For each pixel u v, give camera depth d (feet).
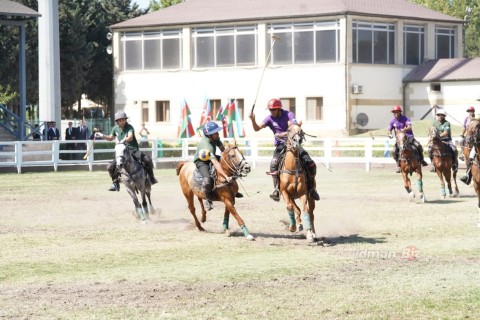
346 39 198.90
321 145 190.70
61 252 54.75
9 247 57.06
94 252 54.60
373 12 202.69
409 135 85.92
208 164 60.95
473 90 200.23
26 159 148.46
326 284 43.70
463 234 61.26
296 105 205.67
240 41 211.82
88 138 161.17
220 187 59.93
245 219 71.67
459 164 136.05
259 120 209.77
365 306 39.09
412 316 37.45
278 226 67.21
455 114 203.00
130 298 40.83
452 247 55.26
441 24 218.18
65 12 250.16
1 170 136.98
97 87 269.85
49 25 160.76
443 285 43.27
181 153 167.94
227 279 44.98
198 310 38.40
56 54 161.89
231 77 213.05
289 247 56.08
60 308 38.99
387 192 96.17
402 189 100.22
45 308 38.96
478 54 399.44
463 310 38.40
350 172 131.85
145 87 224.53
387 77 207.10
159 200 89.61
